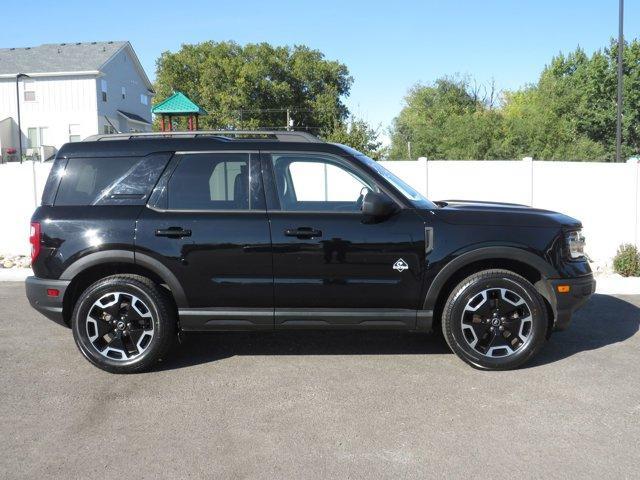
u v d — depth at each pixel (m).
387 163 10.65
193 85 52.81
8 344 5.77
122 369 4.88
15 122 39.84
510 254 4.79
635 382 4.62
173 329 4.98
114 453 3.52
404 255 4.78
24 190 11.07
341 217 4.84
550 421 3.91
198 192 4.96
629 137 40.84
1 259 10.84
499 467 3.32
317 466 3.35
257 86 51.69
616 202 10.31
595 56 41.56
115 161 5.05
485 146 37.09
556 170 10.40
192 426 3.89
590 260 10.24
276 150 5.02
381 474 3.25
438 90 58.44
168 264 4.81
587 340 5.79
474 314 4.88
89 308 4.87
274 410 4.14
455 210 4.98
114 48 42.25
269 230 4.80
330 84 57.16
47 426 3.91
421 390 4.48
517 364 4.86
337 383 4.65
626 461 3.37
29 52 42.06
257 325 4.91
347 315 4.86
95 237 4.84
